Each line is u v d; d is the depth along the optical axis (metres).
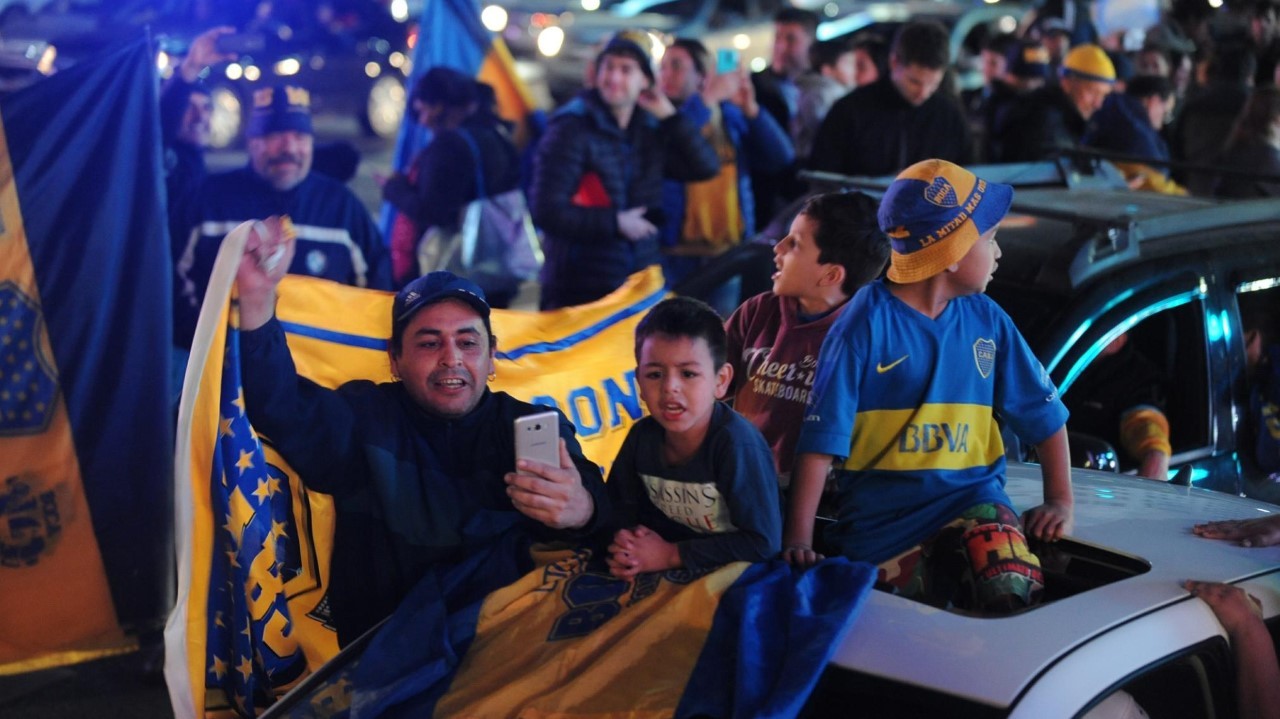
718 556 2.77
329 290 3.46
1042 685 2.36
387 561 3.08
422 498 3.07
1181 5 12.62
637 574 2.78
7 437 4.76
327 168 6.82
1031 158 8.38
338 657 2.86
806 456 2.97
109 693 4.86
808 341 3.43
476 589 2.99
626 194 6.52
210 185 5.77
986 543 2.86
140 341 4.86
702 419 2.83
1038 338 4.01
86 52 10.07
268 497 2.99
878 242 3.34
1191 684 2.68
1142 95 8.36
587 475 3.04
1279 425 4.32
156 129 4.83
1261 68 9.60
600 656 2.60
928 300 2.98
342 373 3.32
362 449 3.05
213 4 10.04
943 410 3.01
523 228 6.98
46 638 4.86
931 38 6.78
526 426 2.81
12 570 4.81
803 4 16.08
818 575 2.71
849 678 2.46
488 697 2.58
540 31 15.64
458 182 6.68
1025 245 4.34
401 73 15.81
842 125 7.07
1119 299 4.10
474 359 3.05
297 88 5.79
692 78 7.10
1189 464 4.23
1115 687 2.43
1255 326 4.48
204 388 2.80
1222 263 4.34
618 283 6.49
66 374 4.79
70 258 4.76
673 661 2.55
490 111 6.87
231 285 2.74
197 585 2.94
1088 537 3.01
